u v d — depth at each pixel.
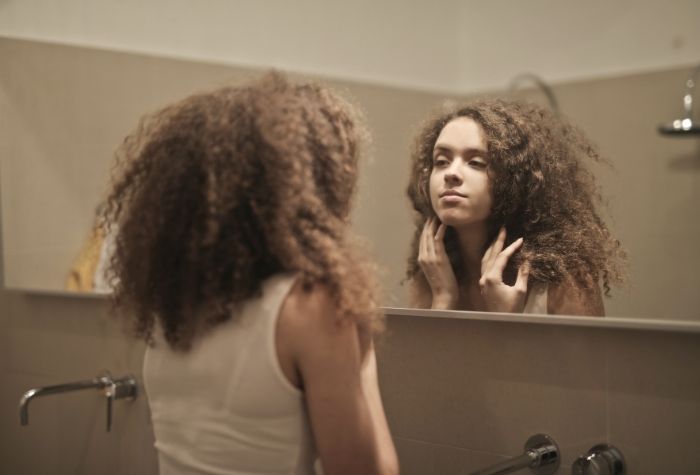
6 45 1.75
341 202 0.99
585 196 1.11
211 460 0.94
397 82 2.01
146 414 1.57
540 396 1.08
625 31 2.19
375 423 0.97
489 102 1.16
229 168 0.89
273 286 0.89
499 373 1.12
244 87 0.98
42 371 1.78
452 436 1.17
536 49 2.40
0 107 1.75
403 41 2.12
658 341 0.98
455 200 1.15
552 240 1.08
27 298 1.80
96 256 1.58
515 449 1.10
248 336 0.90
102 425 1.66
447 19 2.27
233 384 0.91
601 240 1.07
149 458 1.57
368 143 1.24
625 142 1.35
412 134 1.20
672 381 0.97
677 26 2.09
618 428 1.01
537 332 1.08
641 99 1.86
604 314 1.03
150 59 1.66
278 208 0.88
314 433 0.90
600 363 1.03
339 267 0.89
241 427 0.92
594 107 1.96
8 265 1.76
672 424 0.97
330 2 1.94
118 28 1.66
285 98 0.95
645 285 1.02
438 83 2.25
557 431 1.06
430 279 1.17
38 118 1.70
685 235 1.03
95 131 1.63
